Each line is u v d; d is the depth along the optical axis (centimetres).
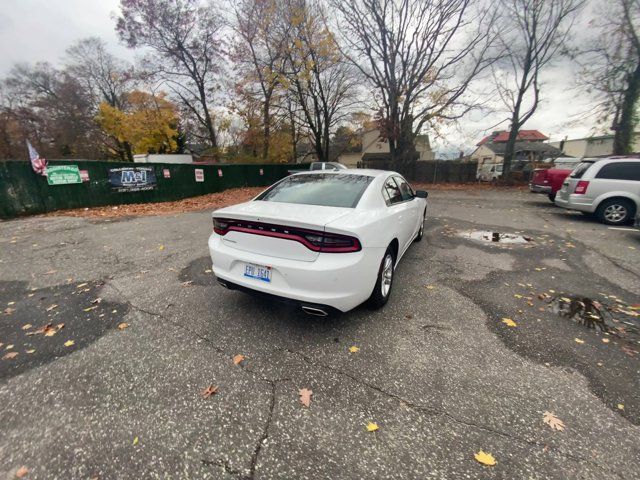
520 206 1027
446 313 295
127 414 181
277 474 147
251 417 179
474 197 1319
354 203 283
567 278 383
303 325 274
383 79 1831
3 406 186
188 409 185
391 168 2084
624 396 192
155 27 2284
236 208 287
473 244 542
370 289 260
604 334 260
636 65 1465
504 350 238
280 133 2411
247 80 2164
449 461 153
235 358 230
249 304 312
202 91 2592
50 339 255
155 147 2620
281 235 237
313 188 325
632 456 154
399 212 341
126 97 3198
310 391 198
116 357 231
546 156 3403
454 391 197
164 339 254
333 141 2738
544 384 202
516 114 1841
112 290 350
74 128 3116
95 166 1002
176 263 440
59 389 200
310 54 1984
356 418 178
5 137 2816
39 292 347
